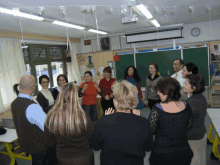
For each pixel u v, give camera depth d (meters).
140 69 5.63
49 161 1.66
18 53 4.70
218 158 2.37
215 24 5.68
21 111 1.57
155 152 1.29
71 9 3.14
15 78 4.52
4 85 4.26
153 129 1.28
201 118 1.55
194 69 2.16
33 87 1.71
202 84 1.55
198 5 3.49
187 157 1.26
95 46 7.43
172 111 1.23
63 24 4.11
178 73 2.57
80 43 7.62
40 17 3.30
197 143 1.56
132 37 6.30
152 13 3.86
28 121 1.57
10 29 4.30
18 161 2.76
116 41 7.05
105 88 3.35
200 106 1.52
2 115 4.18
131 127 1.04
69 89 1.23
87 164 1.28
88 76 3.36
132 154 1.02
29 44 5.44
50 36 5.89
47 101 2.50
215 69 5.04
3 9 2.65
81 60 7.12
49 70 6.28
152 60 5.45
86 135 1.27
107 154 1.06
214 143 2.38
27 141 1.61
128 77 3.35
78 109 1.21
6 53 4.36
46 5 2.80
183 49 5.09
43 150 1.64
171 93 1.25
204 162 1.62
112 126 1.05
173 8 3.49
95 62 6.92
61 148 1.27
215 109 2.57
